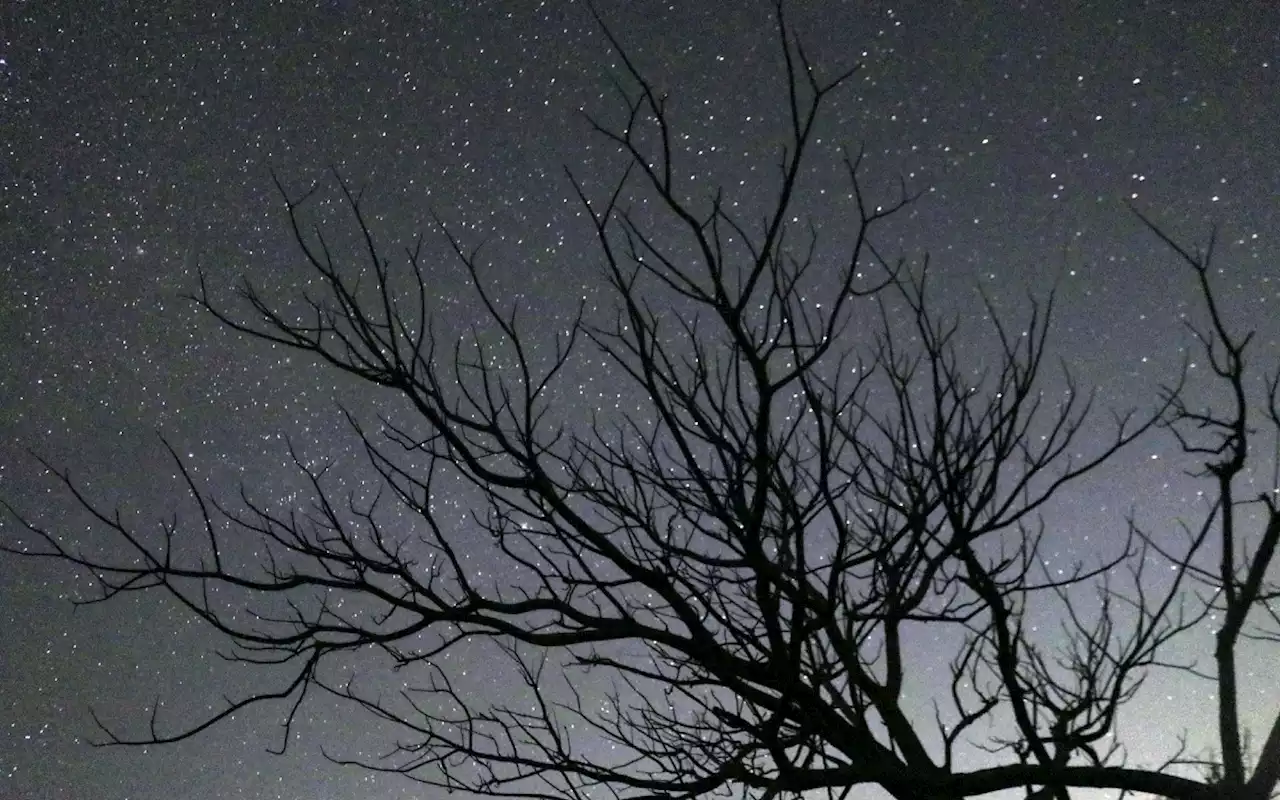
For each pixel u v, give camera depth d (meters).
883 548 2.60
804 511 2.51
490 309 2.39
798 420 2.46
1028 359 2.50
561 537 2.53
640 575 2.54
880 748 2.61
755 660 2.60
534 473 2.43
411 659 2.60
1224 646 2.55
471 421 2.43
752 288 2.11
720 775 2.59
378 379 2.37
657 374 2.34
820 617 2.48
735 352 2.34
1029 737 2.57
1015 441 2.48
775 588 2.49
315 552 2.53
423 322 2.45
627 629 2.54
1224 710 2.50
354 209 2.42
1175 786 2.36
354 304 2.38
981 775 2.45
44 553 2.47
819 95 1.95
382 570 2.53
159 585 2.44
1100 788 2.40
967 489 2.55
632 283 2.25
